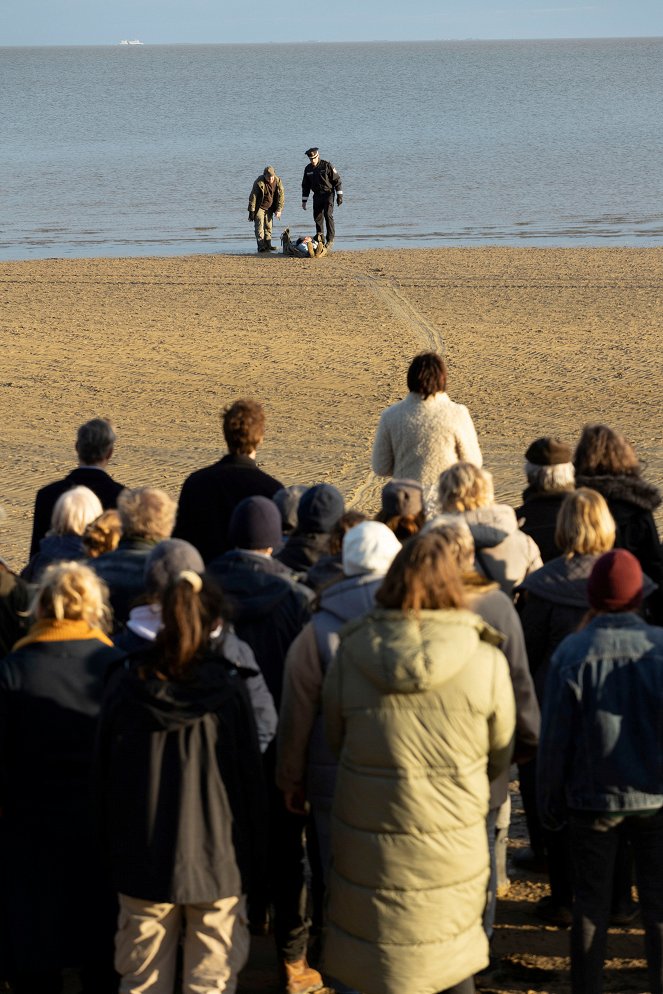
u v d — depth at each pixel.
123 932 7.36
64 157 92.06
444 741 6.83
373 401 27.19
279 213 47.34
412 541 6.96
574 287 38.84
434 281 40.44
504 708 7.05
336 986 8.34
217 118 141.12
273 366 30.22
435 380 13.47
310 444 24.31
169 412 26.62
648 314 34.88
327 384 28.58
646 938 7.75
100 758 7.18
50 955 7.87
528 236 51.69
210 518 11.39
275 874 8.50
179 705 6.93
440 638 6.71
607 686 7.52
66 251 49.44
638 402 26.64
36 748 7.68
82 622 7.84
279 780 7.91
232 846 7.27
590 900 7.72
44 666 7.67
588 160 84.75
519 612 9.70
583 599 8.78
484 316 35.16
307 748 7.86
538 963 8.77
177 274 42.69
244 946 7.55
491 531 9.41
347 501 20.95
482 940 7.23
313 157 46.00
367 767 6.92
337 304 37.22
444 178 74.31
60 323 35.16
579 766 7.62
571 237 51.16
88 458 12.24
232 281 41.25
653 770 7.54
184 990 7.33
